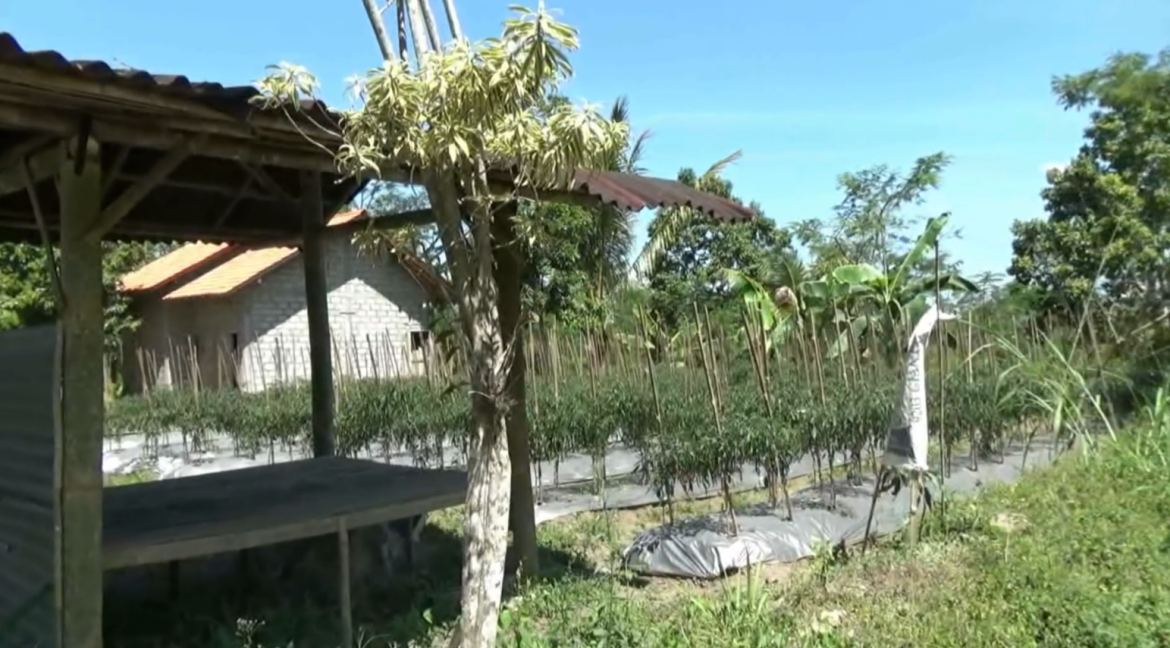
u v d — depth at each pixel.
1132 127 17.86
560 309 15.02
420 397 10.29
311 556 6.50
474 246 3.94
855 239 21.14
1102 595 4.99
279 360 14.48
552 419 9.02
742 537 6.76
